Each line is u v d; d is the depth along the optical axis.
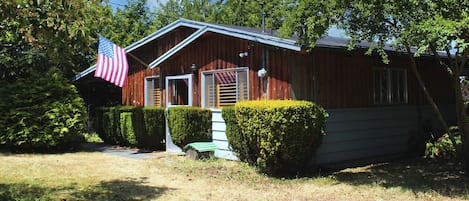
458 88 7.92
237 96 10.20
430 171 8.95
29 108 12.16
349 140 9.84
